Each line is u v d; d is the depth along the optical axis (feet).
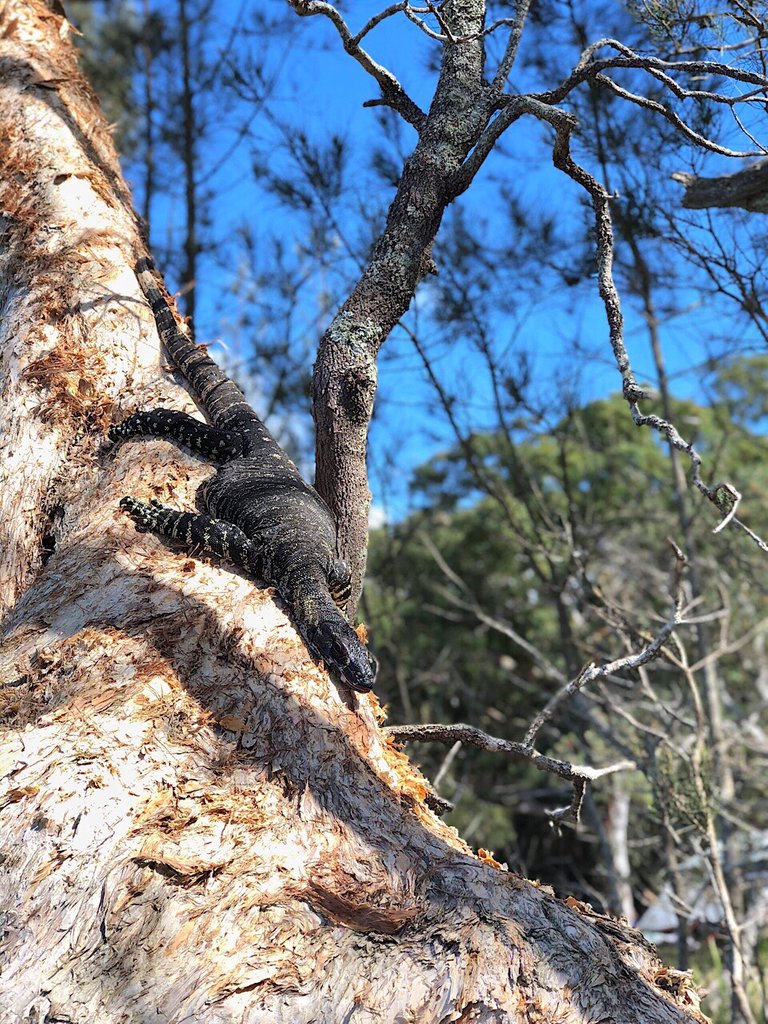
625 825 12.41
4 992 2.92
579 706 9.37
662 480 14.98
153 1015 2.88
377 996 2.95
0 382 5.31
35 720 3.62
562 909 3.29
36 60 6.68
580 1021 2.96
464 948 3.06
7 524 4.85
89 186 6.04
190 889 3.13
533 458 14.98
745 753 13.43
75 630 3.94
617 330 4.09
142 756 3.46
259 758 3.56
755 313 6.30
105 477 4.84
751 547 12.30
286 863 3.26
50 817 3.25
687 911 8.33
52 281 5.52
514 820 16.21
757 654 15.60
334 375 5.02
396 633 11.60
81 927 3.04
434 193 5.13
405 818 3.55
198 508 4.77
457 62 5.29
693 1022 3.09
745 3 4.79
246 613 4.08
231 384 5.32
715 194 4.66
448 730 4.84
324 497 5.15
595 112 7.26
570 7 7.32
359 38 4.95
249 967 2.98
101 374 5.21
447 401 8.55
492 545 15.66
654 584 13.43
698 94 4.37
